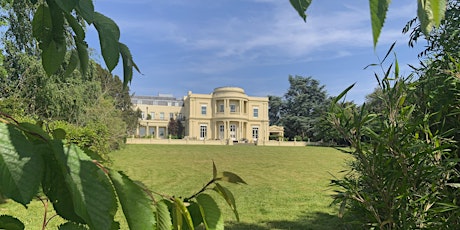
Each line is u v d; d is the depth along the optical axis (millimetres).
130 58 739
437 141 2369
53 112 12922
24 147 406
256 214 6910
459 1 2775
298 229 5875
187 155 23531
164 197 650
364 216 2805
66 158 440
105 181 478
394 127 2363
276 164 18531
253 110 54312
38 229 4996
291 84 58719
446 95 2648
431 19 327
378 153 2432
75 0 527
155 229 551
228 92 51812
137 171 14227
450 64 2689
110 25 659
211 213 674
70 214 502
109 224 429
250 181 12039
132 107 46250
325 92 57219
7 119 479
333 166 17641
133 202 515
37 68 11859
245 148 33438
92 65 13750
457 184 2344
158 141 41188
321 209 7484
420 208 2369
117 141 24406
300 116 56188
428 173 2285
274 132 56469
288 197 8938
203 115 52875
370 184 2594
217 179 694
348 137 2562
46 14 752
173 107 61250
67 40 861
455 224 2289
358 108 2672
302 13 351
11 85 12320
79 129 10359
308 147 37406
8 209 6109
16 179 387
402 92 2584
